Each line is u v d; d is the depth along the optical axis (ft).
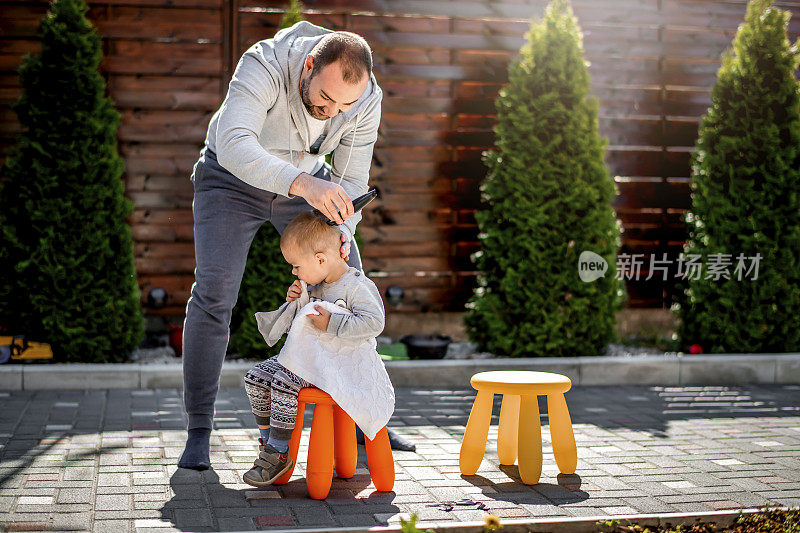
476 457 11.70
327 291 10.77
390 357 20.71
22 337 19.21
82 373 18.49
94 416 15.35
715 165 22.07
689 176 25.48
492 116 24.30
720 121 22.15
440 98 24.02
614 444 13.84
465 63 24.12
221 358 11.86
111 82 22.36
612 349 22.89
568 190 20.84
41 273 19.33
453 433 14.52
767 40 21.66
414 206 24.13
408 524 8.37
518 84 21.38
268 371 10.79
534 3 24.27
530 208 20.84
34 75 19.34
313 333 10.37
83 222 19.47
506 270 21.24
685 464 12.55
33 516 9.50
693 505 10.44
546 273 20.83
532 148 20.99
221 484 11.00
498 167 21.66
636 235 25.20
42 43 19.43
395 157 23.93
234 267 11.75
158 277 23.02
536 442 11.27
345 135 12.24
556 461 11.84
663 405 17.56
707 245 21.95
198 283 11.68
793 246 21.74
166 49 22.56
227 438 13.73
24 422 14.74
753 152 21.67
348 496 10.63
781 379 21.01
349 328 10.18
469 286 24.62
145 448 12.87
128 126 22.58
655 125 25.26
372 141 12.48
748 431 14.98
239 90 10.84
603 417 16.20
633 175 25.16
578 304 20.79
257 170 10.27
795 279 21.90
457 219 24.45
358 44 10.38
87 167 19.51
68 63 19.36
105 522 9.34
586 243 20.89
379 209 24.00
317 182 10.06
